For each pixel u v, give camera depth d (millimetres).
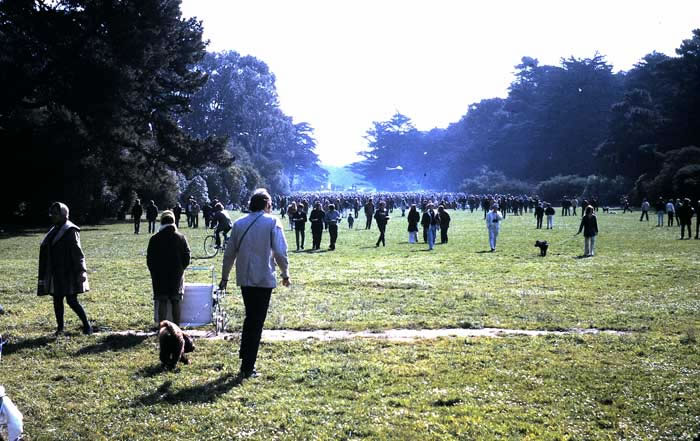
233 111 154500
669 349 10555
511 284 18828
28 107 51812
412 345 10852
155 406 7773
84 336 11492
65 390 8406
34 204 51875
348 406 7797
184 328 12117
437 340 11266
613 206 103188
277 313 13773
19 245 34625
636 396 8125
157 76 61500
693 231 43344
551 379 8836
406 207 100250
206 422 7258
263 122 163250
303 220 32250
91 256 27844
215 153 61875
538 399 8023
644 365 9562
